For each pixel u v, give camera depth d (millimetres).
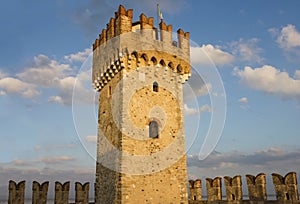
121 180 20641
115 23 24875
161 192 21938
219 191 24922
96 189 24828
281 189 20266
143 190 21234
